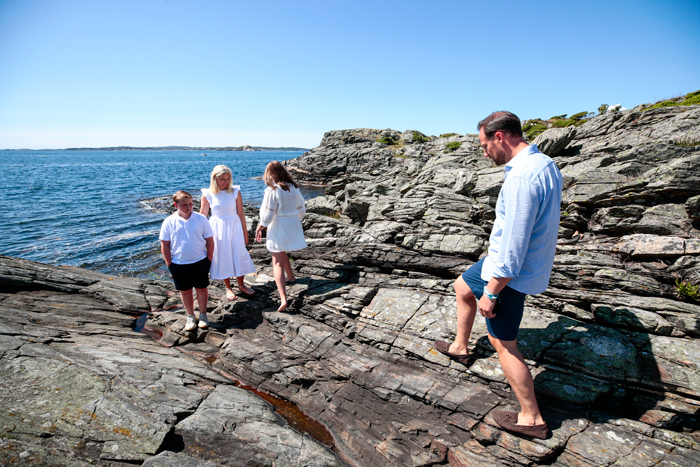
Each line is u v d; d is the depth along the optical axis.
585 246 5.43
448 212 9.08
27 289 6.27
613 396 3.48
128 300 6.39
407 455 3.43
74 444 2.98
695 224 4.97
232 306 5.82
